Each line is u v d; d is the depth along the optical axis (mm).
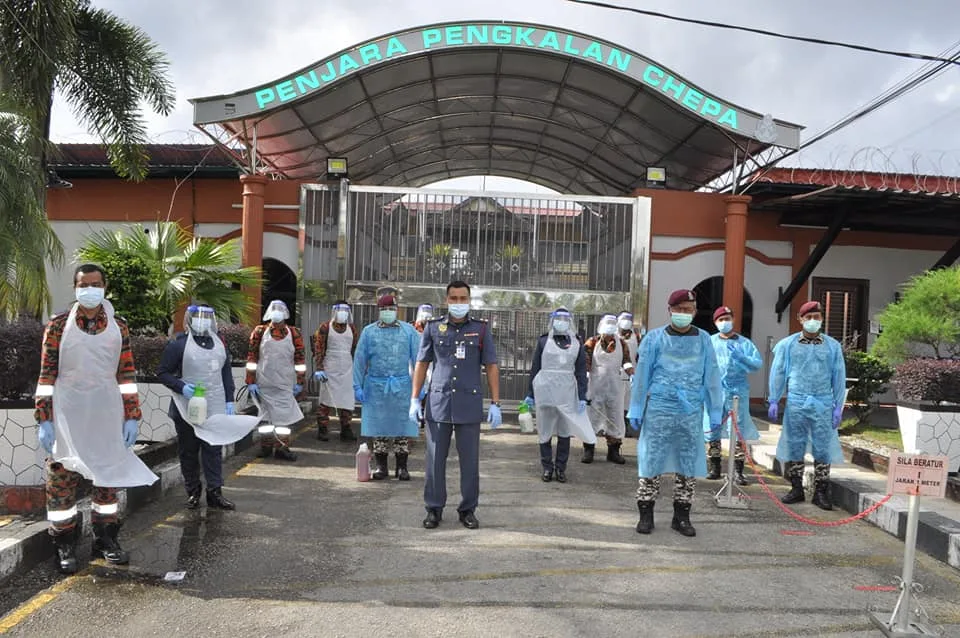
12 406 5457
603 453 9664
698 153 14531
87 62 11312
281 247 13211
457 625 4055
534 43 11727
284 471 7906
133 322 8586
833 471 7988
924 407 7508
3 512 5273
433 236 12844
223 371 6473
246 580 4660
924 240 14867
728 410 7930
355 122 14312
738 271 13008
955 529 5543
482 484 7559
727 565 5223
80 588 4453
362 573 4836
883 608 4457
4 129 7590
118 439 4855
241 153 14039
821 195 11625
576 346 7797
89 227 13906
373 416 7562
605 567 5074
